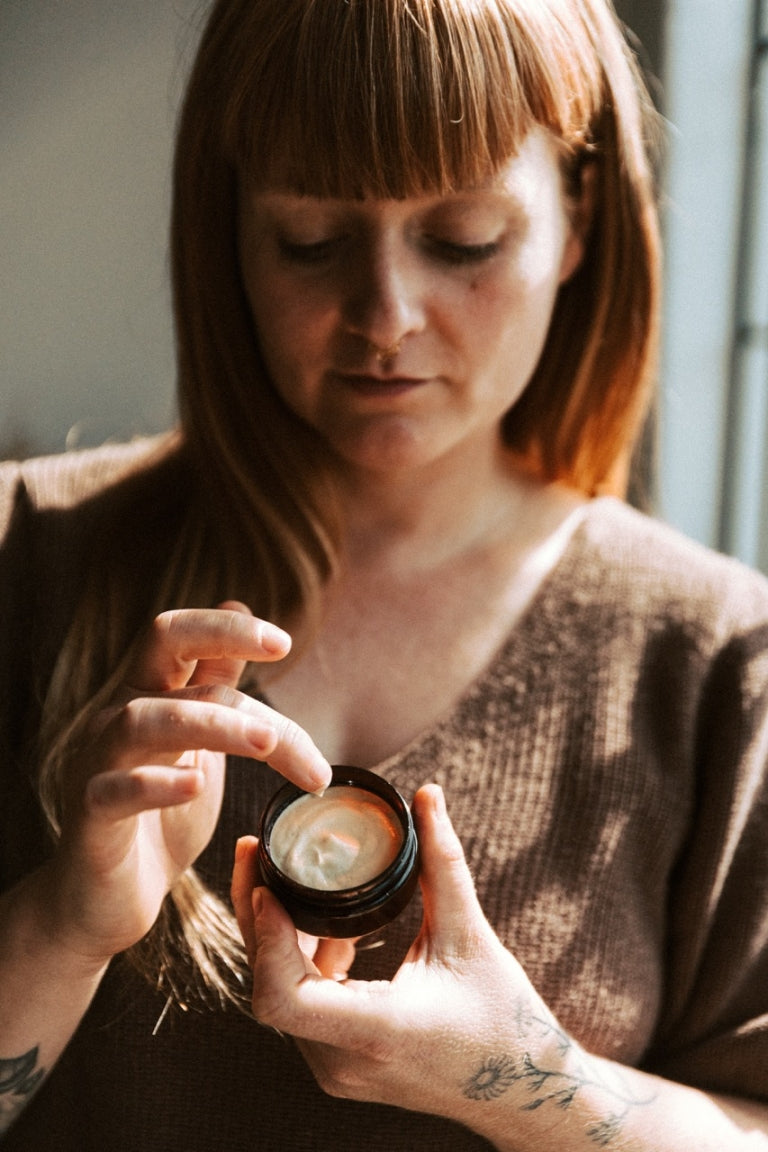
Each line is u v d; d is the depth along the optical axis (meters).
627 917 0.77
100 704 0.77
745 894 0.78
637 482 1.01
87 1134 0.77
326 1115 0.75
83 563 0.82
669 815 0.78
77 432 1.12
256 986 0.63
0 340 1.09
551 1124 0.71
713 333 1.11
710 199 1.08
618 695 0.78
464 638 0.79
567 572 0.81
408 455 0.73
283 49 0.65
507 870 0.76
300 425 0.80
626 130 0.77
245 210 0.72
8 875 0.79
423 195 0.67
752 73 1.07
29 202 1.07
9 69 1.04
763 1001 0.78
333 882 0.64
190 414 0.81
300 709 0.78
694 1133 0.73
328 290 0.70
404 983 0.66
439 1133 0.75
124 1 1.05
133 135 1.08
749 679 0.79
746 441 1.15
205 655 0.65
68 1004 0.70
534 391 0.84
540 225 0.71
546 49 0.67
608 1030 0.75
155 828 0.68
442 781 0.76
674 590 0.80
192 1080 0.75
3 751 0.80
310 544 0.79
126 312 1.11
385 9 0.64
